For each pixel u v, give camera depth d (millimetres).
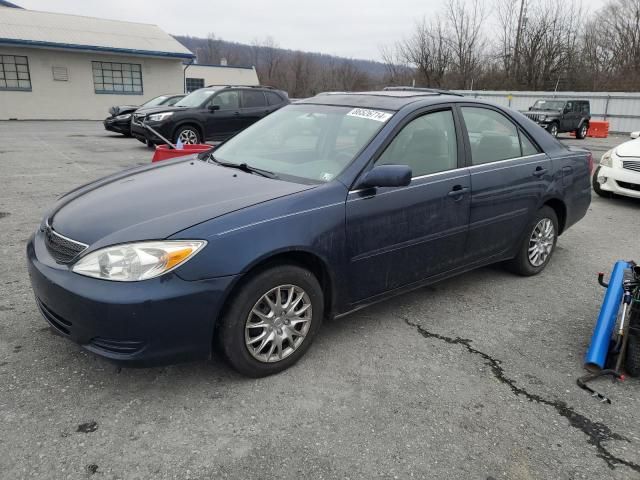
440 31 39875
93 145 14094
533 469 2322
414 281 3623
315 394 2807
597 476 2291
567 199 4699
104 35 26344
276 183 3168
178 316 2529
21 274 4309
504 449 2441
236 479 2201
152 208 2855
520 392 2898
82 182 8438
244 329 2773
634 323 3041
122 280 2473
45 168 9820
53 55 24266
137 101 26938
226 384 2865
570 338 3553
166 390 2795
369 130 3457
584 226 6684
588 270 4941
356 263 3191
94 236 2662
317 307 3072
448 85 39688
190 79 37969
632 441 2525
